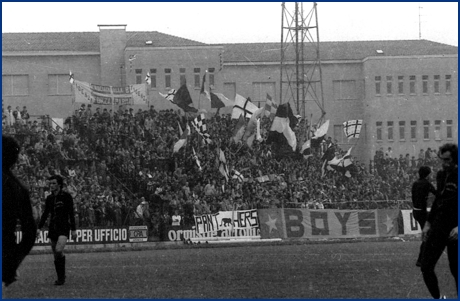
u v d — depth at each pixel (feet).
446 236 38.47
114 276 59.36
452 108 239.50
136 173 150.30
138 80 230.07
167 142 164.45
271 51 247.70
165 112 178.40
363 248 96.63
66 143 150.10
